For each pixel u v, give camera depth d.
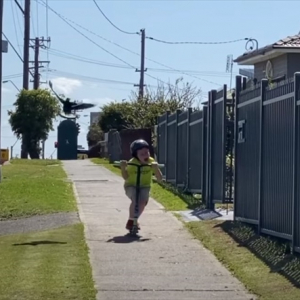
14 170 39.69
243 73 37.22
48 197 24.69
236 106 18.19
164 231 17.77
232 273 13.26
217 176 20.80
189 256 14.78
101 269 13.62
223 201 20.20
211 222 18.56
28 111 66.12
